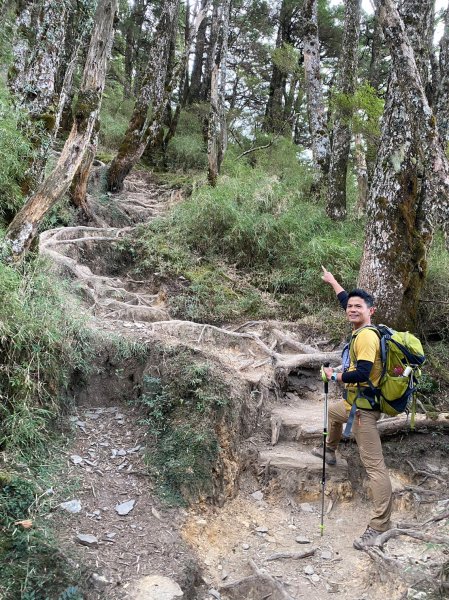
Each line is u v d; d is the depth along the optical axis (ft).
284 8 61.67
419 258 18.37
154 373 15.20
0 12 19.69
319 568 11.69
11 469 11.18
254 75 63.46
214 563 11.50
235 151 49.88
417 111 13.30
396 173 17.70
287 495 14.28
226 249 25.72
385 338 12.10
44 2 14.82
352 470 14.87
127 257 25.23
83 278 21.07
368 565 11.73
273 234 25.34
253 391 16.78
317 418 16.63
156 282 23.09
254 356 18.84
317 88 33.32
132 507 11.75
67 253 22.97
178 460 13.01
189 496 12.57
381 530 12.17
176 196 35.73
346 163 29.86
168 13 33.96
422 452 15.46
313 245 23.38
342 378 11.92
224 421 14.34
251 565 11.31
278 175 36.11
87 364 15.28
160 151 46.62
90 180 33.24
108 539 10.65
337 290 14.49
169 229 26.50
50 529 10.23
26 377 12.23
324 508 14.05
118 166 33.73
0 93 15.55
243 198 26.99
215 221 26.04
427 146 13.08
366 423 12.22
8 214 15.38
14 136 14.43
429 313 20.01
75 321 15.44
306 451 15.56
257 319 21.68
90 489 11.91
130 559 10.28
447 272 21.43
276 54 36.70
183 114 56.34
